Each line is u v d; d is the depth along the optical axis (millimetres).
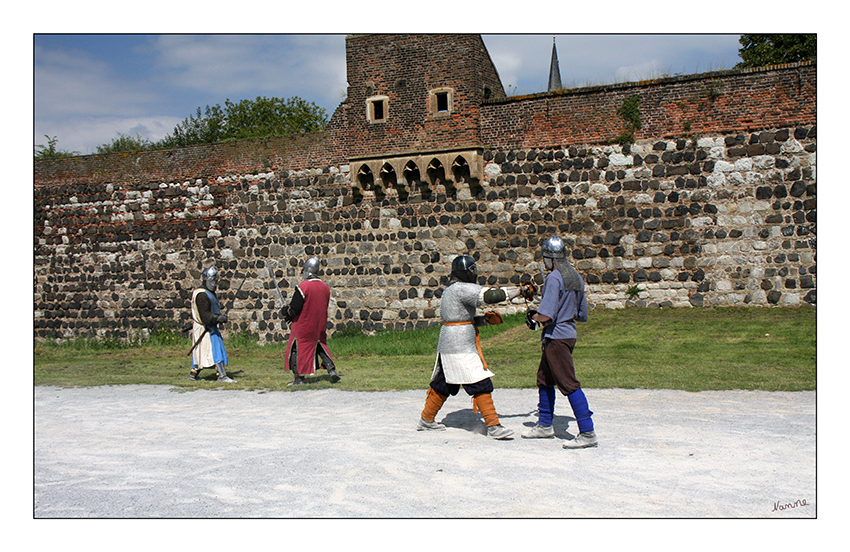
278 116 47094
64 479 5152
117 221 21891
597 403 7680
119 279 21828
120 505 4484
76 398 9438
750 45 28953
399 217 18688
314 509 4297
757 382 8586
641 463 5152
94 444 6371
